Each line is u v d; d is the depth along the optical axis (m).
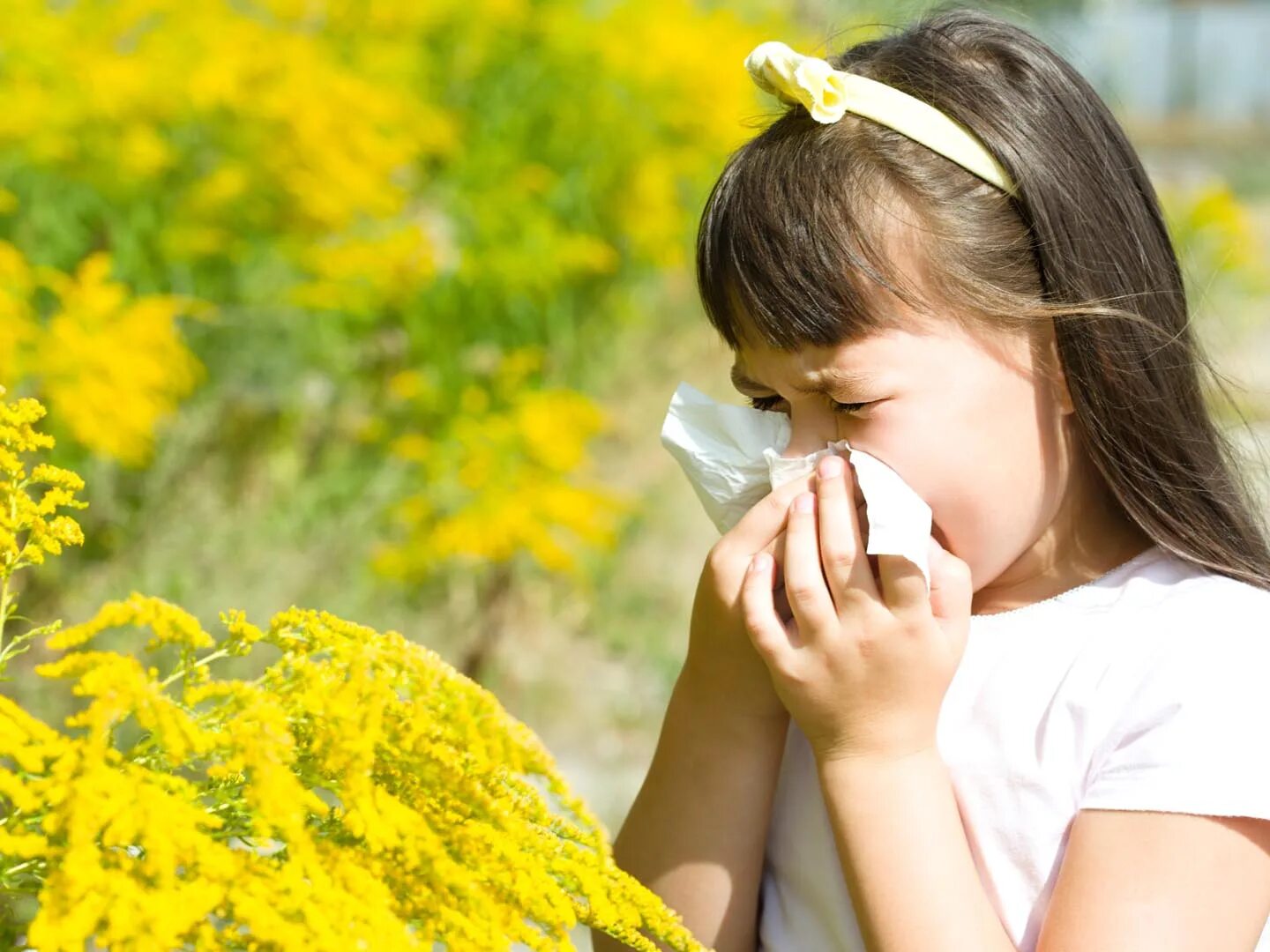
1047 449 1.48
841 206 1.46
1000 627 1.51
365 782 1.29
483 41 3.22
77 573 2.44
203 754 1.28
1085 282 1.49
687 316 3.94
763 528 1.49
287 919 1.28
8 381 2.17
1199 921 1.43
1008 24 1.55
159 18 2.76
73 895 1.26
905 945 1.43
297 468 2.88
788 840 1.53
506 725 1.31
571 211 3.33
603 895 1.32
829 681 1.46
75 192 2.63
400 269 2.88
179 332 2.64
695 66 3.33
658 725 3.18
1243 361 4.27
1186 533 1.51
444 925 1.30
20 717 1.28
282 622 1.32
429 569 2.92
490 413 3.04
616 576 3.53
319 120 2.70
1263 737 1.45
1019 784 1.47
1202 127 11.04
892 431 1.46
